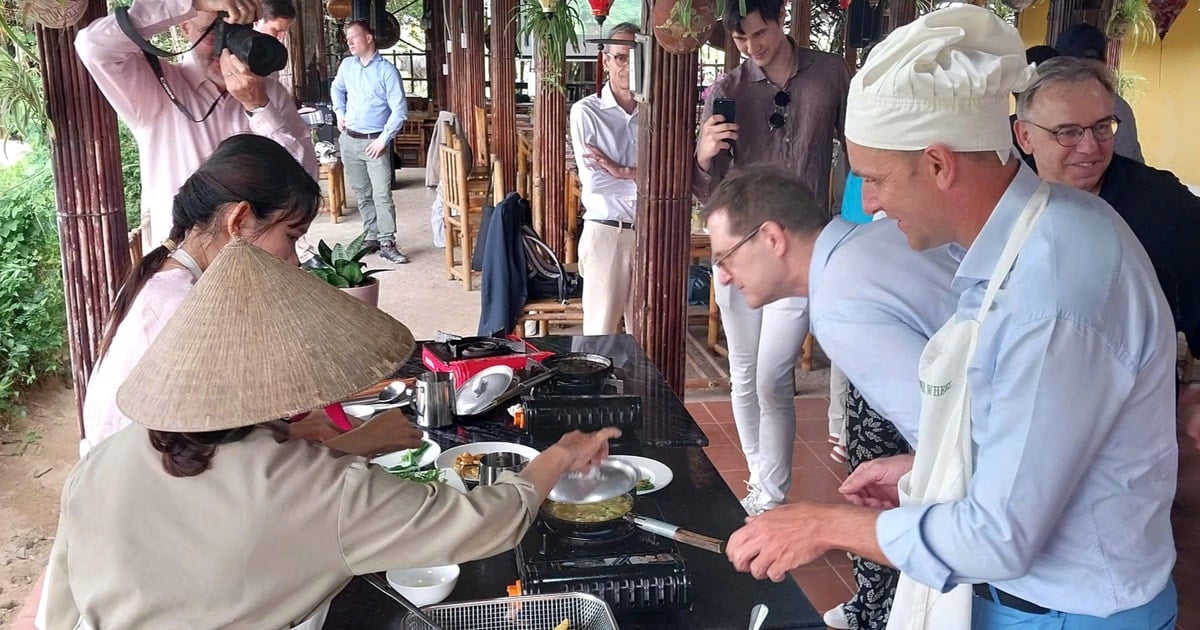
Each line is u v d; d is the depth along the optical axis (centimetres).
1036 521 126
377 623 158
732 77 337
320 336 124
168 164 298
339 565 122
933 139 129
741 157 337
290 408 118
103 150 307
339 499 121
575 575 159
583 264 450
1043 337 124
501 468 205
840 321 167
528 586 158
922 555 133
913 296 164
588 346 296
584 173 436
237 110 305
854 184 306
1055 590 140
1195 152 880
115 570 117
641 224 320
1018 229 131
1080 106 228
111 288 316
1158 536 140
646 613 160
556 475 147
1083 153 230
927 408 142
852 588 298
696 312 542
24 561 338
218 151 175
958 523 130
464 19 864
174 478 119
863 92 133
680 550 178
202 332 121
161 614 117
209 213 171
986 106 129
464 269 655
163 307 169
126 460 122
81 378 323
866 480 180
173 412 117
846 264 169
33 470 412
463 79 957
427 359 268
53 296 541
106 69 276
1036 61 312
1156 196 233
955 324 139
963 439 138
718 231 188
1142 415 132
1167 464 138
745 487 370
